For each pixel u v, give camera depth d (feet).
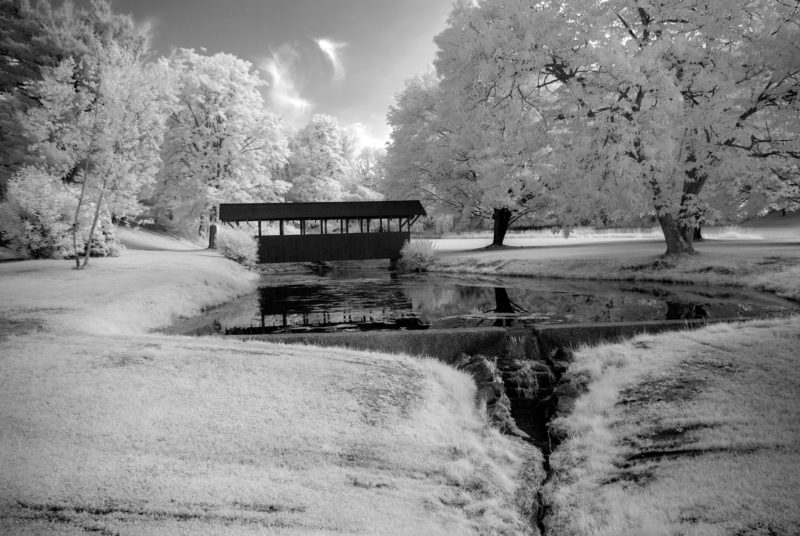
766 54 56.90
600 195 62.95
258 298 65.87
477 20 67.72
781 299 48.47
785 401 20.79
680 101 57.47
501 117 67.31
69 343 29.99
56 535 13.07
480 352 34.50
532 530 16.12
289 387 24.29
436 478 18.04
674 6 62.03
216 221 126.52
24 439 18.48
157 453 18.01
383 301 60.90
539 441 22.76
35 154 83.56
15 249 74.33
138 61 64.80
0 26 93.15
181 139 127.24
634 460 18.76
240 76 133.59
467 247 134.41
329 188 208.54
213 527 13.89
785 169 71.26
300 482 16.78
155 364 26.48
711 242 98.58
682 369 25.99
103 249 83.35
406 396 24.59
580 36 61.05
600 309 48.78
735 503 14.55
